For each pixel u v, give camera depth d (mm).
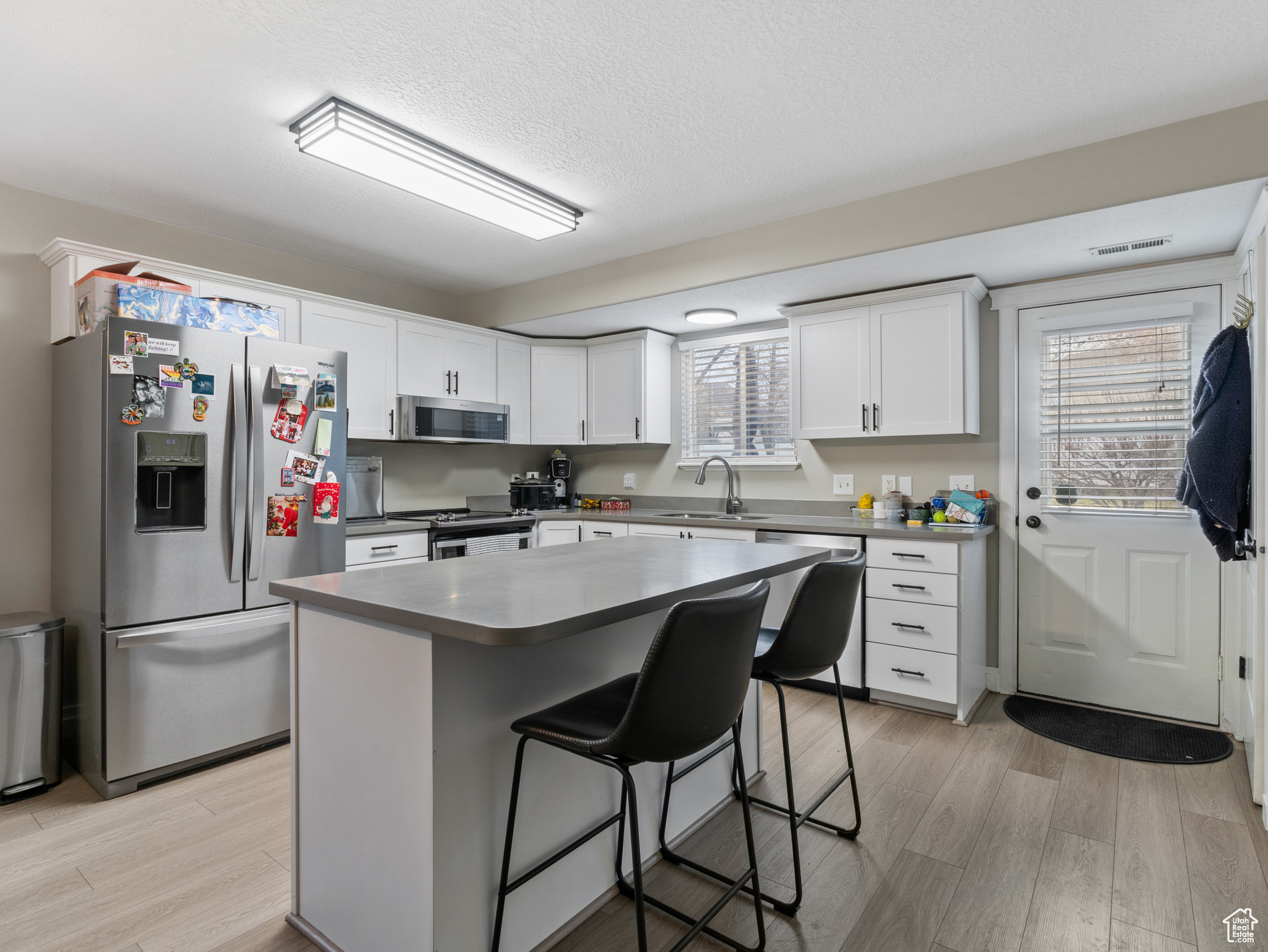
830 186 2773
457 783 1371
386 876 1419
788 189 2805
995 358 3396
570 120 2271
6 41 1831
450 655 1355
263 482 2674
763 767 2467
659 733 1222
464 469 4562
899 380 3387
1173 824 2090
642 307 3828
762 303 3734
